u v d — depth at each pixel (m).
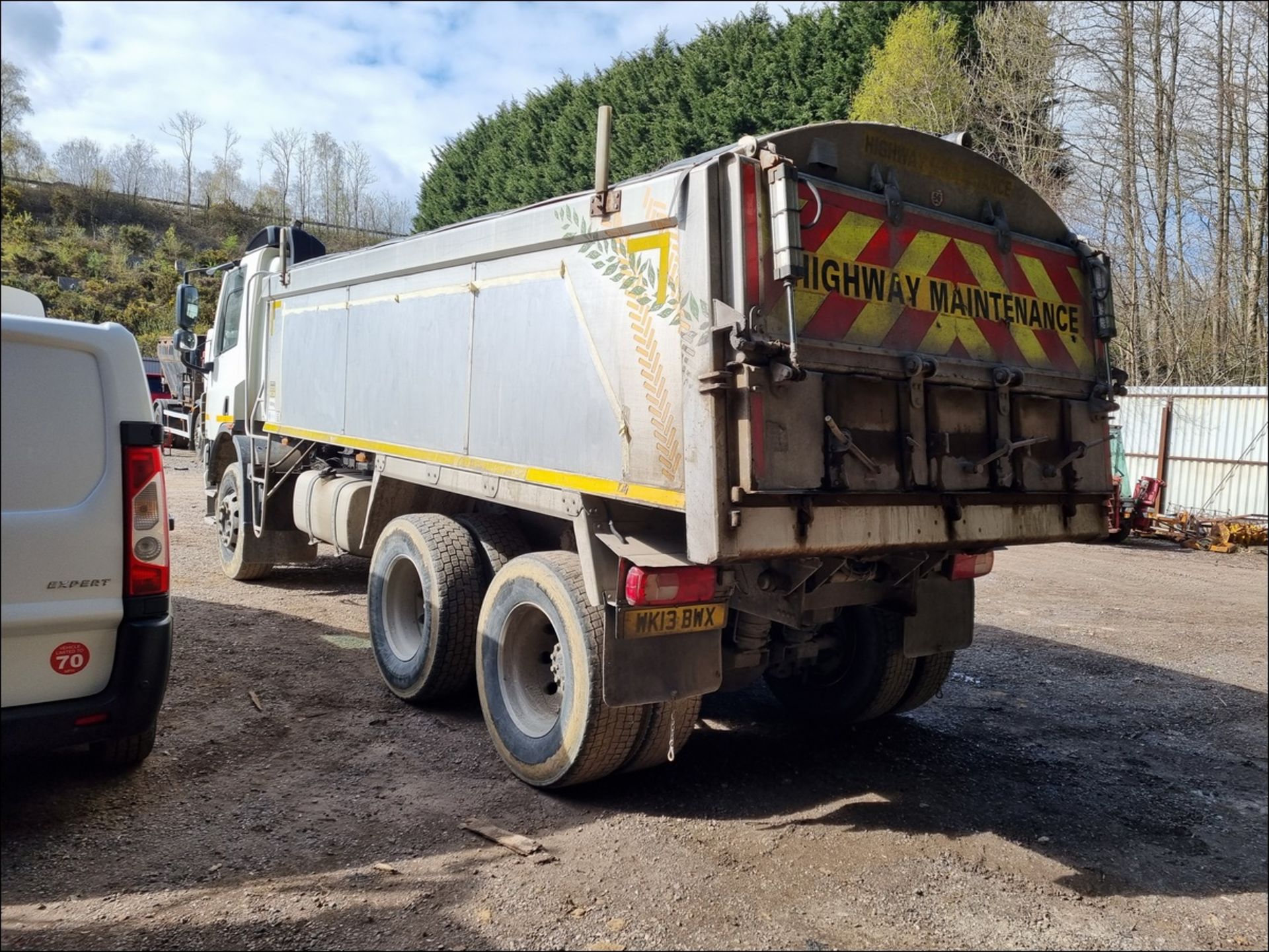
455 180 47.19
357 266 5.95
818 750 4.70
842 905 3.13
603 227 3.71
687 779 4.23
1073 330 4.17
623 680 3.57
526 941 2.81
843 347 3.29
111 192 51.38
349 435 6.09
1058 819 3.96
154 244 44.53
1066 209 23.95
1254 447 15.87
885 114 25.42
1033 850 3.65
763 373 3.08
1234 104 21.20
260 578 8.06
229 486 8.12
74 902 2.88
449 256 4.87
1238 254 21.50
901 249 3.55
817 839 3.64
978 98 25.53
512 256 4.37
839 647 4.96
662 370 3.38
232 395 8.43
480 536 4.96
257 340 8.07
